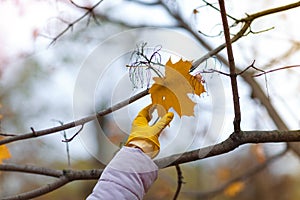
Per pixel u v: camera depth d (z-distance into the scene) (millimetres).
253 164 5258
